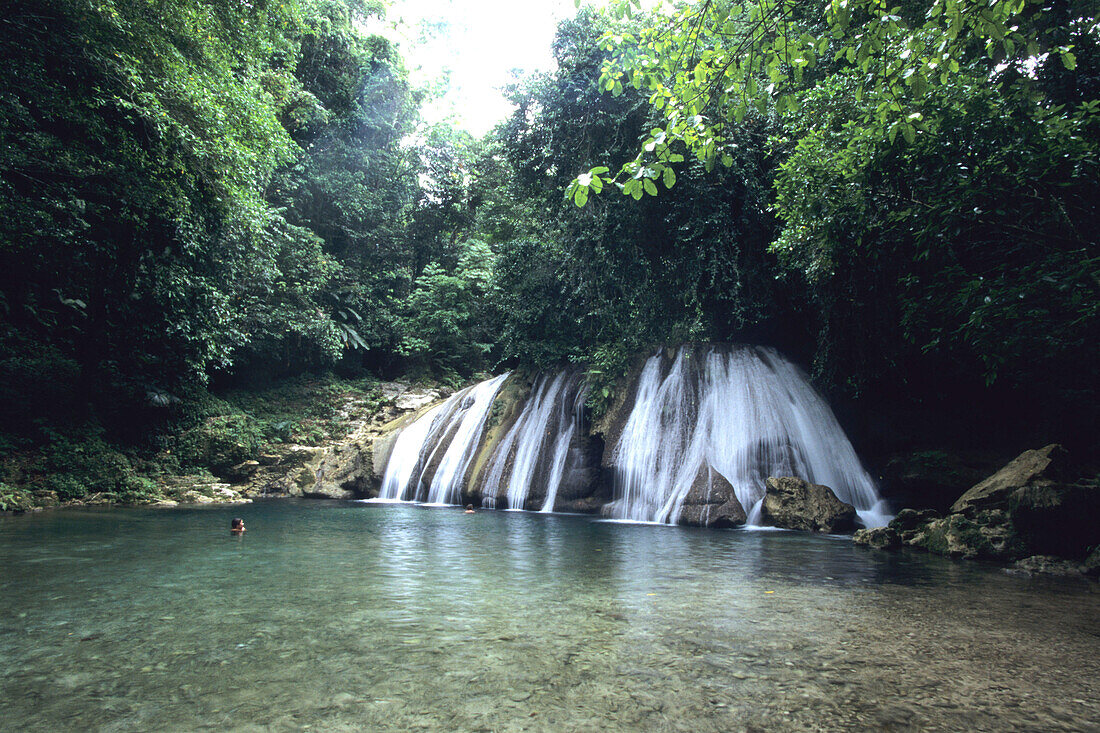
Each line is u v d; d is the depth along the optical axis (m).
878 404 12.30
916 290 8.27
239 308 20.59
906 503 10.73
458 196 32.72
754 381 12.05
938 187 6.42
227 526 9.05
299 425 22.30
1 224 10.95
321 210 27.97
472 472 15.76
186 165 13.33
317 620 3.47
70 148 11.36
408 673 2.56
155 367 17.00
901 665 2.73
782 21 5.01
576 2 4.95
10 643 2.98
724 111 11.43
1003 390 10.85
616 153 13.92
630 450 12.58
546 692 2.35
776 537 8.31
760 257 12.84
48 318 14.95
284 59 20.61
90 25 10.71
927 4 6.93
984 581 4.95
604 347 14.91
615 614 3.67
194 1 12.84
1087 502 5.95
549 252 17.59
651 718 2.10
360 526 9.30
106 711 2.13
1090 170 5.48
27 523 9.14
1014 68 6.89
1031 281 5.76
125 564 5.52
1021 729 2.03
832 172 7.86
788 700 2.28
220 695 2.29
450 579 4.86
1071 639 3.18
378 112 29.89
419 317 29.06
